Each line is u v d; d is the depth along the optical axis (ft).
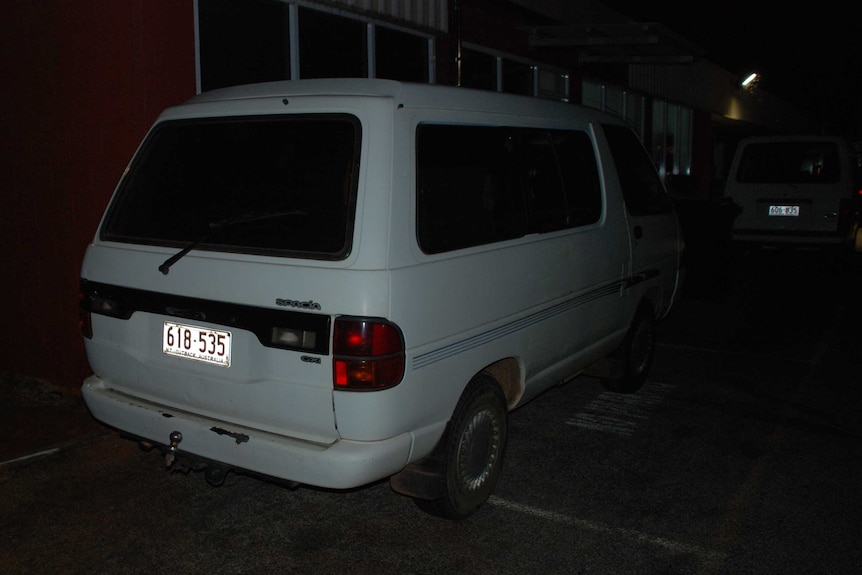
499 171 13.00
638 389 19.99
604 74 44.04
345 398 10.09
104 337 12.32
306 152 11.04
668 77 53.98
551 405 18.81
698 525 12.78
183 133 12.35
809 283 37.19
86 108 17.37
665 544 12.17
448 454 11.88
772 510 13.34
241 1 20.75
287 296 10.34
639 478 14.60
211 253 11.12
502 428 13.29
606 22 43.62
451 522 12.87
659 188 20.02
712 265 31.94
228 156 11.75
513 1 33.14
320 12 23.70
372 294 10.03
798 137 38.45
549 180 14.53
